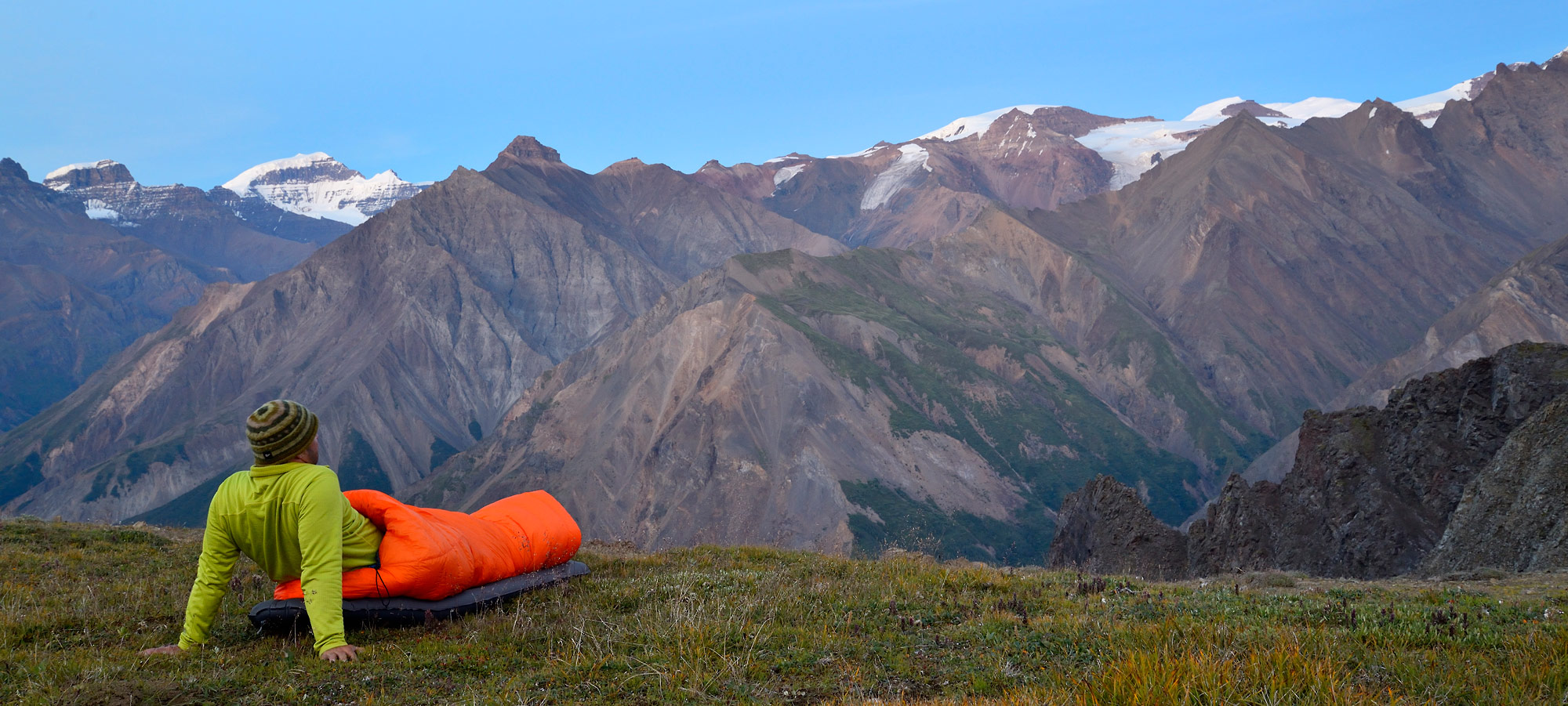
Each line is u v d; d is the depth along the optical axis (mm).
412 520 9211
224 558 8336
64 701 6375
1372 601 10805
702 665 7543
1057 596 11031
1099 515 42812
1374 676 6715
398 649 8203
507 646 8367
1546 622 8633
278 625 8711
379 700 6914
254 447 8172
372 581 8836
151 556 14078
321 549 8086
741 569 13352
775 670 7691
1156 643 7367
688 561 14430
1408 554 31969
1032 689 6543
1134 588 12078
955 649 8320
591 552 14984
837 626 9117
